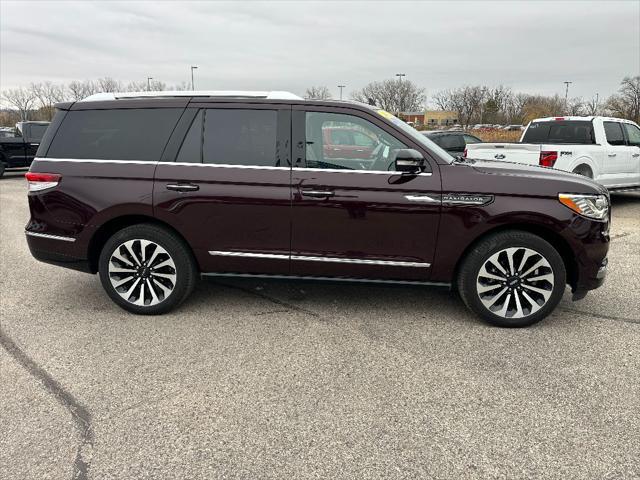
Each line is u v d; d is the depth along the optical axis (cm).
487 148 878
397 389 297
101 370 321
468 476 225
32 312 421
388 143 378
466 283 379
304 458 238
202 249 392
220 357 338
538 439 250
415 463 234
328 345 356
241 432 257
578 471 228
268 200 377
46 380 308
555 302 374
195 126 389
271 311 420
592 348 349
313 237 380
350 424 263
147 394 293
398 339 365
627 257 589
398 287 391
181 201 383
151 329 384
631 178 945
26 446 247
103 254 403
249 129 385
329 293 465
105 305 437
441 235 370
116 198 389
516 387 298
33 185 407
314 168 376
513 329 382
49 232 407
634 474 226
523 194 361
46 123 1684
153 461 236
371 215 370
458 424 263
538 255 367
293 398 288
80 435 255
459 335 372
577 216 360
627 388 296
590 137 892
